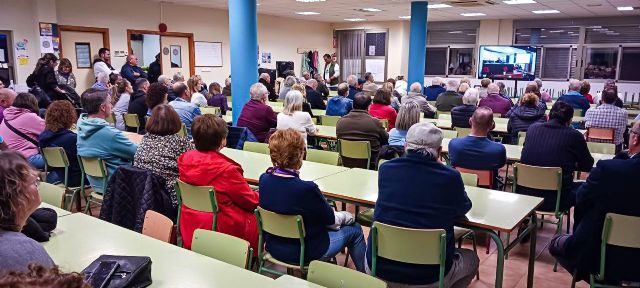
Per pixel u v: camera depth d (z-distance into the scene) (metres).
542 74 13.51
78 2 9.00
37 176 1.50
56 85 7.18
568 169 3.53
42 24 8.33
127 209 2.88
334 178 3.29
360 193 2.92
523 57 11.80
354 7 11.10
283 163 2.48
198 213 2.78
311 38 15.18
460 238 2.86
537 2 9.53
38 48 8.40
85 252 1.99
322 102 8.46
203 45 11.66
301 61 14.84
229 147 4.78
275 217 2.48
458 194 2.26
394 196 2.31
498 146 3.50
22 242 1.43
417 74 10.46
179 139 3.17
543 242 3.97
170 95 6.94
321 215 2.48
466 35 14.34
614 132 5.43
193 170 2.73
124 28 9.85
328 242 2.60
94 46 9.45
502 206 2.71
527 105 5.46
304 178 3.28
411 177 2.28
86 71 9.40
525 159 3.67
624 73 12.45
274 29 13.64
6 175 1.40
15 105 4.36
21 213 1.44
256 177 3.30
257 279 1.80
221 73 12.25
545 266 3.50
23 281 0.75
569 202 3.58
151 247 2.06
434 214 2.24
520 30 13.59
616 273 2.41
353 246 2.85
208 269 1.86
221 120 2.81
